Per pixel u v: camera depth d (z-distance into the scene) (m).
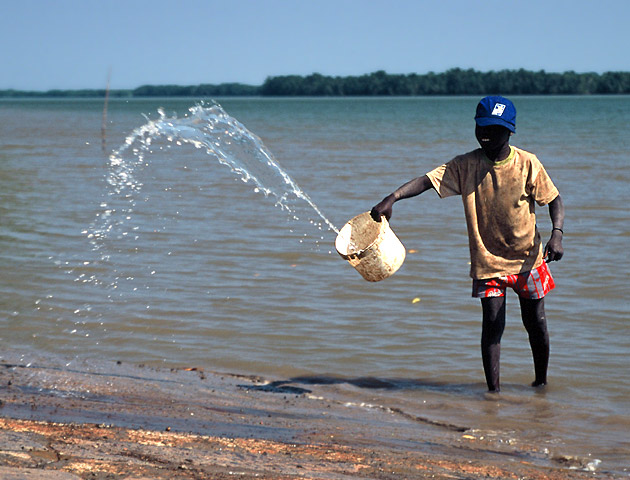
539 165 5.19
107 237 10.16
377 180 16.98
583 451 4.33
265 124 53.53
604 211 12.39
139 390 5.11
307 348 6.32
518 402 5.23
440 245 9.94
